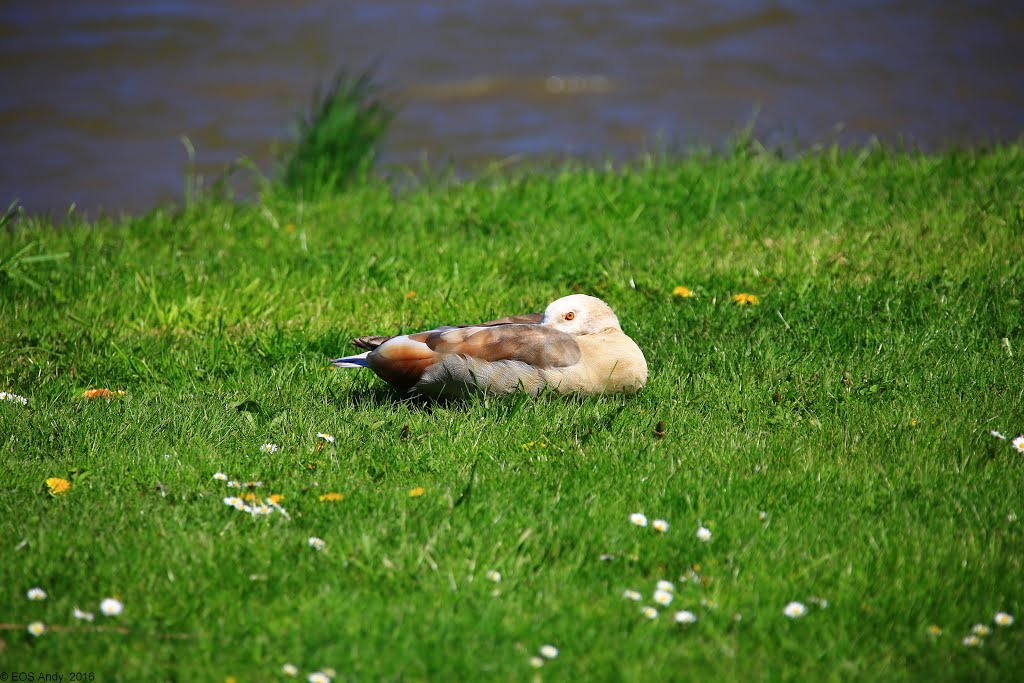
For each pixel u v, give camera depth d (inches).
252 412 384.8
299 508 314.0
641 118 1285.7
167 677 240.5
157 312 494.3
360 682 238.8
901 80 1424.7
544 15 1798.7
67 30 1649.9
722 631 256.2
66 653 246.5
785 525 298.8
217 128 1235.2
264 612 261.7
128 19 1715.1
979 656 245.3
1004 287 466.0
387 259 552.4
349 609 262.2
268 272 547.8
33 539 287.3
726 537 293.9
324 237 604.4
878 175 642.8
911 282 480.4
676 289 494.3
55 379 427.5
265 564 279.7
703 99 1362.0
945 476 324.8
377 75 1469.0
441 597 267.7
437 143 1200.2
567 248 559.2
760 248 546.0
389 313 496.7
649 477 327.6
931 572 274.1
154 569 277.1
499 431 360.8
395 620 257.4
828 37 1658.5
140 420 376.2
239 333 482.3
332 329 476.4
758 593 268.2
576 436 355.3
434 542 285.1
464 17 1787.6
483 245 573.6
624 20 1763.0
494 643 251.6
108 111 1286.9
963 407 372.5
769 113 1291.8
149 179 1069.1
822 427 363.3
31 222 649.0
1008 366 401.7
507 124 1269.7
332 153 752.3
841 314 455.8
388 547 286.8
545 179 687.1
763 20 1759.4
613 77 1465.3
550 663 245.3
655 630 256.2
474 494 316.5
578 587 275.0
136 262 563.8
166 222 633.0
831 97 1354.6
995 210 553.6
